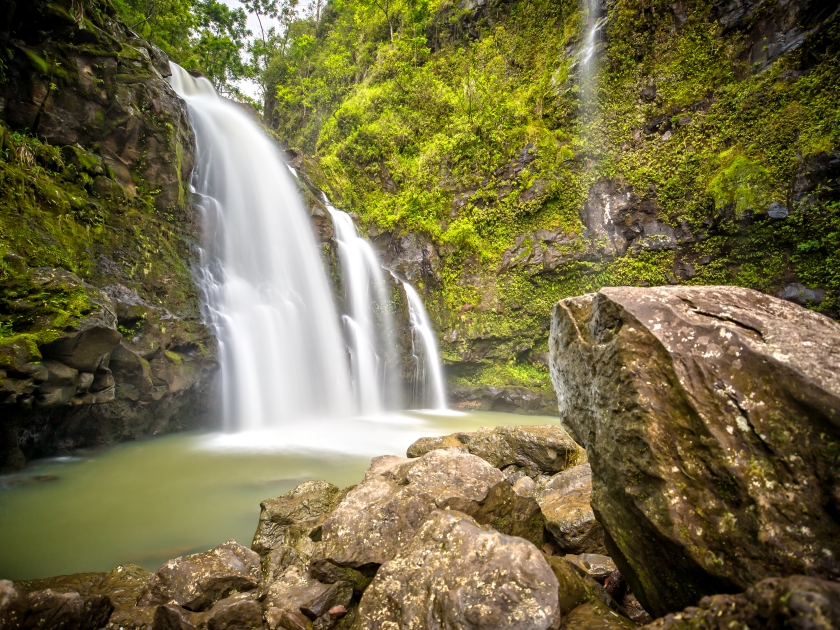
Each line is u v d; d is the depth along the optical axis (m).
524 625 2.47
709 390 2.40
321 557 3.85
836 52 16.11
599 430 3.00
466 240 20.66
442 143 22.47
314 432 12.32
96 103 11.19
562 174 20.09
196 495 7.00
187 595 3.70
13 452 7.73
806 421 2.13
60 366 7.47
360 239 19.67
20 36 10.25
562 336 3.62
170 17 21.55
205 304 12.16
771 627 1.65
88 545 5.33
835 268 15.27
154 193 11.84
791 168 16.16
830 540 1.99
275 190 16.31
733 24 18.47
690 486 2.39
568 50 22.81
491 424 14.64
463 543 2.97
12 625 2.89
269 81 36.59
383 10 30.48
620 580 3.60
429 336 19.80
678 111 18.97
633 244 18.91
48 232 8.86
